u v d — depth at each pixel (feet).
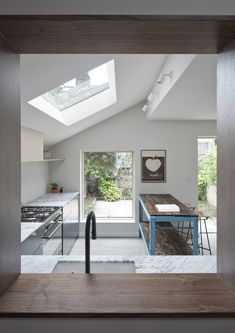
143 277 4.51
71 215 18.37
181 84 11.12
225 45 4.17
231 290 3.96
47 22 3.49
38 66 7.46
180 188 21.66
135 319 3.42
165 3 3.46
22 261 5.88
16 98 4.28
